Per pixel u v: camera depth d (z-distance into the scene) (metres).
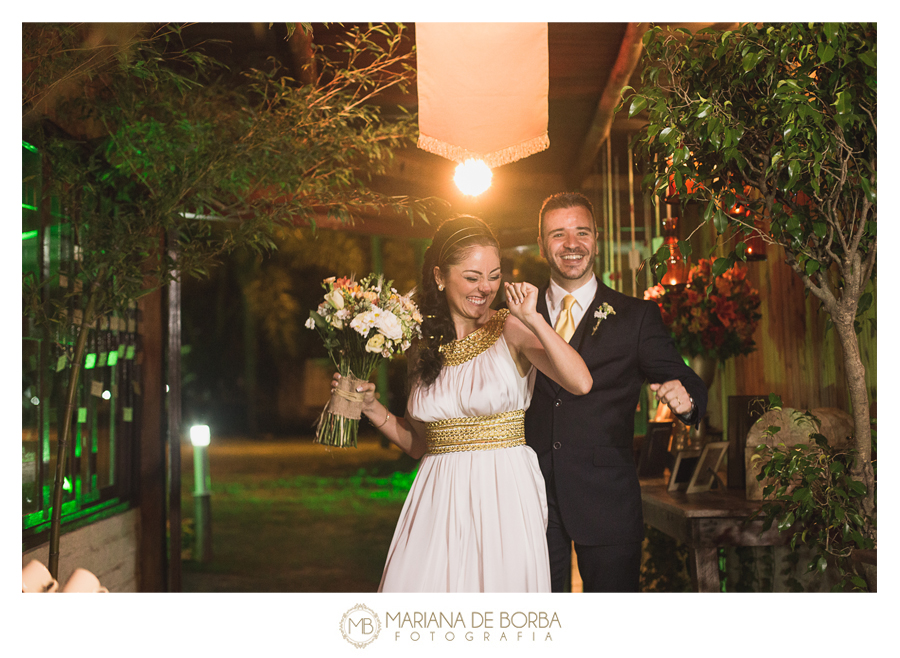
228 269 16.00
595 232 2.53
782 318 4.14
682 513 3.00
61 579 3.12
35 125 2.90
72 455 3.35
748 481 3.17
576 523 2.36
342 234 14.77
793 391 4.01
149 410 4.10
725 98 2.20
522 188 6.15
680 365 2.39
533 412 2.50
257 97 4.12
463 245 2.28
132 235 3.02
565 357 2.02
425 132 2.65
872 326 3.05
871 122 2.09
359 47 3.77
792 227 2.16
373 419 2.50
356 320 2.25
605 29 3.63
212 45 3.62
